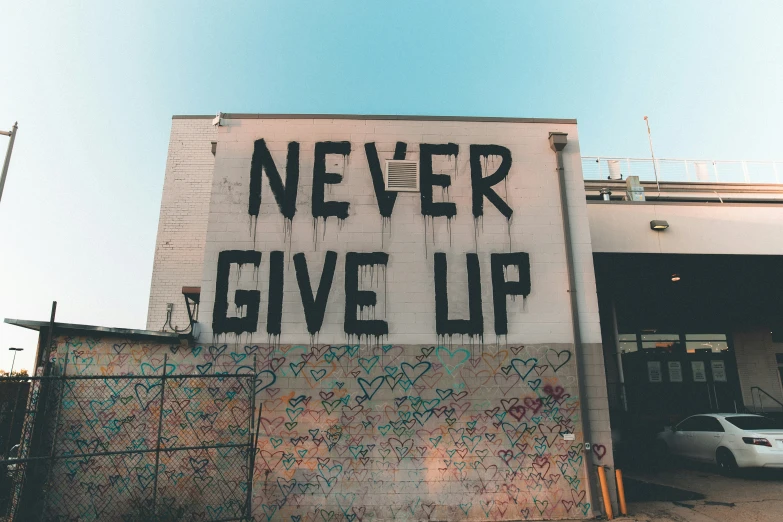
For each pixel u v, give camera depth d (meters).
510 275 9.70
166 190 15.21
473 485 8.79
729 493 9.88
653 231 12.28
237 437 8.80
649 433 14.53
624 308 17.98
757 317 18.19
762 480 10.95
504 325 9.47
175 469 8.62
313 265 9.56
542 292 9.66
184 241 14.85
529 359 9.35
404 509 8.65
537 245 9.86
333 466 8.76
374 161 10.08
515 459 8.93
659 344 17.75
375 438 8.89
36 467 8.09
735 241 12.24
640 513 8.77
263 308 9.34
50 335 8.43
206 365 9.07
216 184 9.85
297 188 9.90
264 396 8.98
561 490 8.84
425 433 8.95
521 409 9.13
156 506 8.46
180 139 15.62
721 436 11.82
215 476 8.63
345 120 10.24
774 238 12.27
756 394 17.38
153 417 8.73
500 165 10.20
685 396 17.28
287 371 9.10
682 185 17.72
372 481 8.73
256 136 10.10
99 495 8.38
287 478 8.69
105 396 8.71
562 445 9.03
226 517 8.48
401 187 9.98
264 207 9.78
